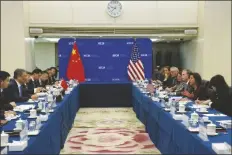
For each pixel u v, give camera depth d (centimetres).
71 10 917
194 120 306
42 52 1146
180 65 1128
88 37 960
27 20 885
